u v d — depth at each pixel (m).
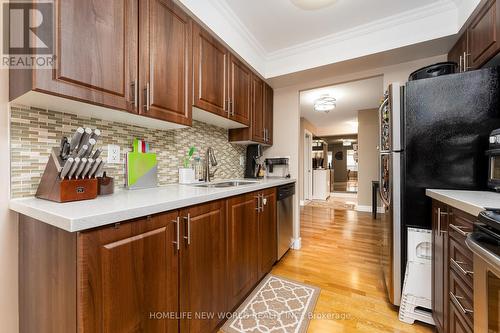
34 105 1.02
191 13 1.47
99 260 0.72
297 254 2.55
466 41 1.60
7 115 0.97
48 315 0.81
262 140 2.58
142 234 0.87
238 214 1.56
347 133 7.05
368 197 5.00
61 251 0.74
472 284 0.89
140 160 1.46
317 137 8.17
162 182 1.69
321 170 6.84
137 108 1.15
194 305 1.14
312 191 6.75
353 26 1.96
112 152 1.36
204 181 2.02
